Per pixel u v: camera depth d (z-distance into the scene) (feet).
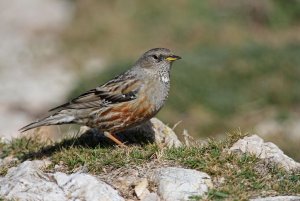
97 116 35.01
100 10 81.20
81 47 77.56
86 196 28.73
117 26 77.87
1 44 81.76
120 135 36.96
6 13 89.10
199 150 31.86
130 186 30.04
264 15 75.36
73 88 64.64
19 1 91.15
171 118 56.95
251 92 60.23
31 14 87.56
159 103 35.60
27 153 35.99
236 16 75.77
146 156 31.58
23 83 71.20
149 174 30.42
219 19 75.46
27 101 66.08
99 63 72.64
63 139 36.99
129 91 34.76
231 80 61.00
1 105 65.00
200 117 57.21
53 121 34.94
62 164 32.55
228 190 28.60
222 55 64.34
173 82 59.67
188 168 30.76
